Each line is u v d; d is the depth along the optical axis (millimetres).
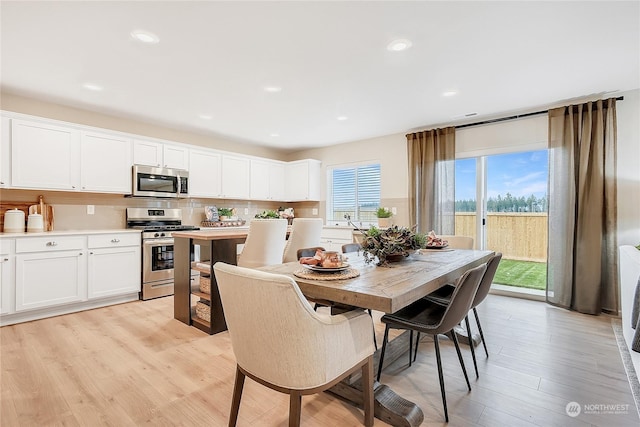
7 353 2400
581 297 3410
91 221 3994
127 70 2807
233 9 1967
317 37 2293
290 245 3381
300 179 5922
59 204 3742
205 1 1888
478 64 2705
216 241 2850
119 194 4180
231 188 5207
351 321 1442
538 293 3951
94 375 2090
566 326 3014
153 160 4254
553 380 2049
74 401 1803
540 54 2539
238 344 1427
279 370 1313
